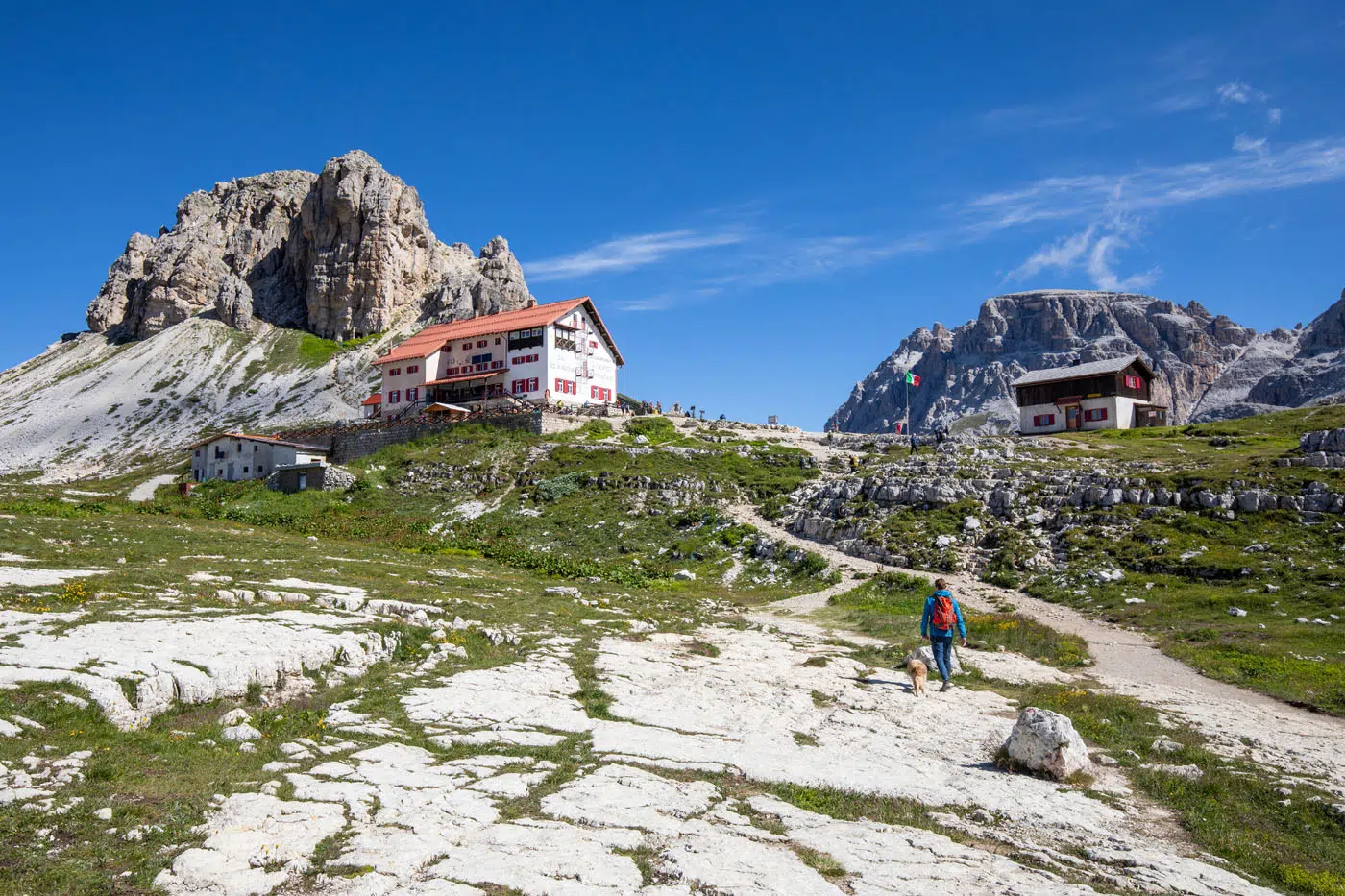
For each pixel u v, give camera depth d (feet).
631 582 142.31
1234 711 66.90
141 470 350.02
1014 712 63.46
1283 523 131.75
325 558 118.93
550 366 294.87
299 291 629.92
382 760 44.55
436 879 29.96
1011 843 36.70
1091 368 275.18
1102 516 145.79
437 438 263.90
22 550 93.97
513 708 56.54
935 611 71.46
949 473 175.83
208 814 35.68
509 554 152.97
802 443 275.80
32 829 32.22
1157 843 38.19
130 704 48.19
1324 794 45.68
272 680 57.11
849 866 32.37
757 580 151.43
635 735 51.62
